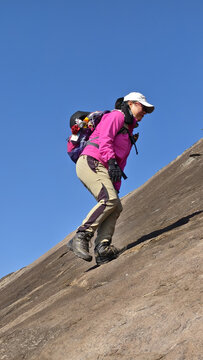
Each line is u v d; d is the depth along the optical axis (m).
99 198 3.97
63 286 4.00
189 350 1.77
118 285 2.80
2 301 6.52
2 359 2.47
